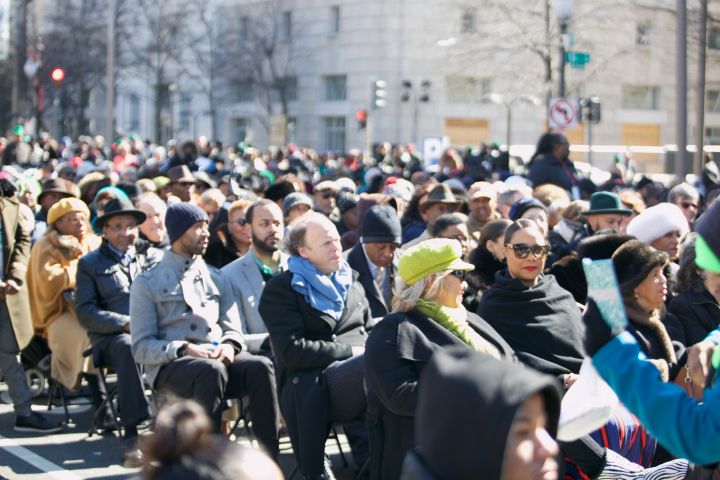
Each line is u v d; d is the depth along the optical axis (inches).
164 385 296.4
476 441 93.4
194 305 311.4
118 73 2501.2
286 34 2391.7
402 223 474.3
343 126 2294.5
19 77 2330.2
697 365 162.9
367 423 241.3
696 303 290.2
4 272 363.3
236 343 311.1
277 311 277.9
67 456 331.0
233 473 85.2
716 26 1073.5
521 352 257.8
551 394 99.8
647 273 240.2
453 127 2204.7
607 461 213.2
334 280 289.7
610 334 138.3
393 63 2191.2
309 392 269.6
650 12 1571.1
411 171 1111.0
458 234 359.3
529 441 99.9
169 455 87.1
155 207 392.5
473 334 239.3
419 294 237.0
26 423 363.6
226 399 302.4
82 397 413.7
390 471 234.2
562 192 485.1
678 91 695.1
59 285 377.1
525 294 263.1
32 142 1588.3
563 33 854.5
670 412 134.0
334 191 535.5
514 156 1207.6
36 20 2546.8
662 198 556.7
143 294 308.2
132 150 1489.9
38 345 399.9
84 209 390.3
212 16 2455.7
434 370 98.5
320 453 267.7
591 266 140.9
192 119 2655.0
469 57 1648.6
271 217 343.0
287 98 2401.6
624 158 1270.9
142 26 2556.6
